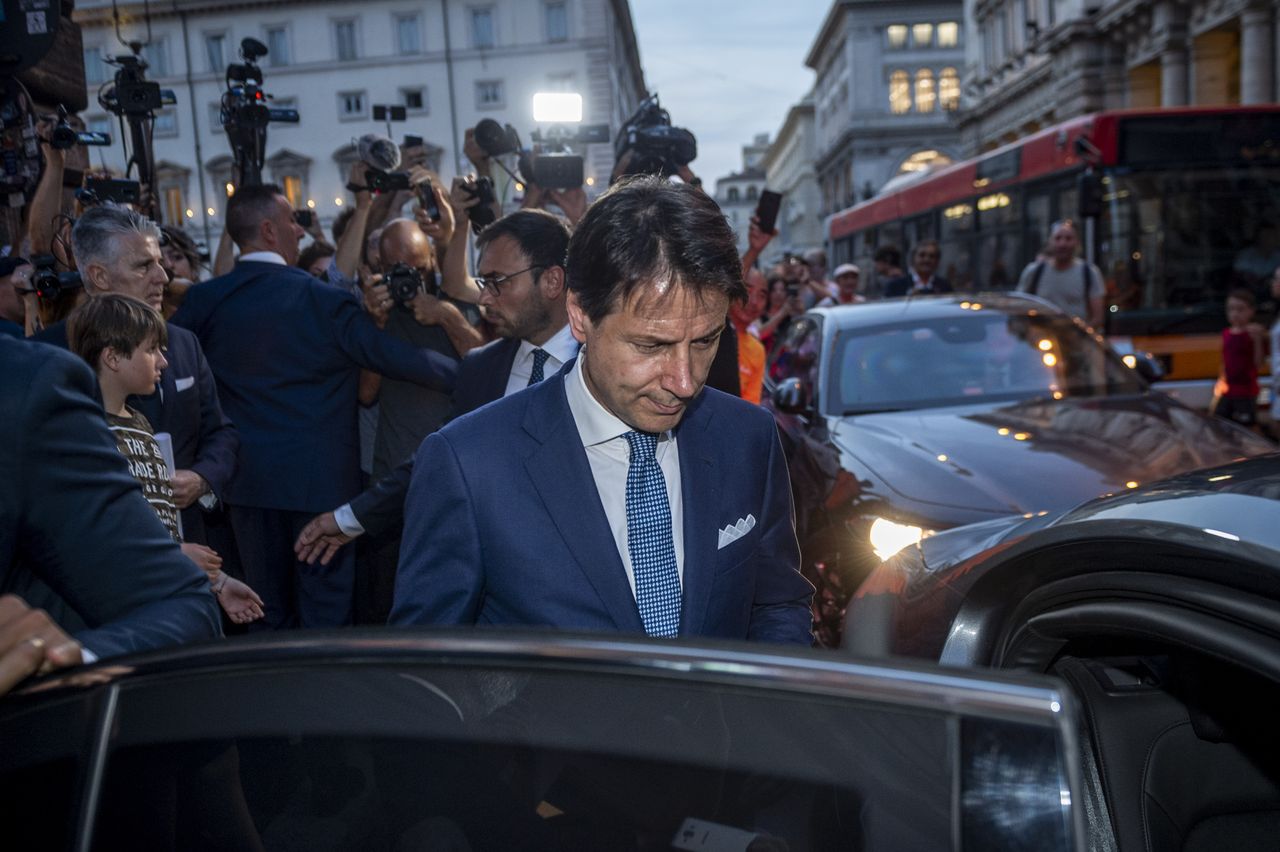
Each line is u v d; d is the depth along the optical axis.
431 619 1.50
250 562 3.86
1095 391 4.88
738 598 1.60
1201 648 1.26
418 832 0.94
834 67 76.56
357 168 4.54
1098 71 30.42
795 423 5.13
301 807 0.96
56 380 1.26
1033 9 35.47
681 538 1.60
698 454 1.61
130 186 4.23
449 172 47.22
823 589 4.21
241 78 5.04
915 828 0.83
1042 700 0.80
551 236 2.69
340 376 3.86
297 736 0.96
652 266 1.34
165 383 3.25
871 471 4.12
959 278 12.68
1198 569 1.28
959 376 4.99
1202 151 8.98
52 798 0.98
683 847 0.89
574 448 1.54
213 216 45.53
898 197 15.22
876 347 5.23
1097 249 9.09
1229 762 1.58
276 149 47.31
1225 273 9.01
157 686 0.99
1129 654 1.66
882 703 0.84
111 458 1.31
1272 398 7.18
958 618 1.70
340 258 4.64
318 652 0.97
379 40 46.75
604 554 1.51
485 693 0.94
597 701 0.92
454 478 1.52
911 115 66.81
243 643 0.99
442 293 4.21
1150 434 4.19
